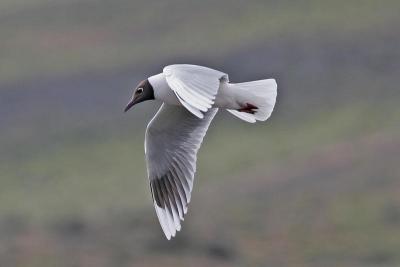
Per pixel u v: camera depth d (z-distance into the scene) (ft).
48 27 227.61
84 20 229.86
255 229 107.24
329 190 121.90
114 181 145.48
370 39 194.49
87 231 99.14
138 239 95.71
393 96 168.04
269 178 132.77
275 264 96.37
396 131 147.74
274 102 32.50
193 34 213.25
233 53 198.49
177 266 89.30
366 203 114.73
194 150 34.81
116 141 164.55
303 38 199.52
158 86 32.55
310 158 140.67
